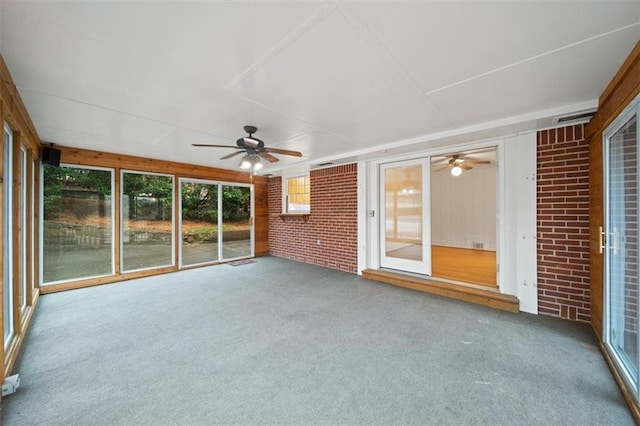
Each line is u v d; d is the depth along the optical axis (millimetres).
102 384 1962
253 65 1917
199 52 1758
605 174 2258
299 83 2182
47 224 4152
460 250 6902
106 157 4613
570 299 3004
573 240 2977
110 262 4715
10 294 2484
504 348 2416
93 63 1879
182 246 5664
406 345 2488
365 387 1915
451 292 3779
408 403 1755
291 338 2639
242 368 2152
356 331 2777
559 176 3051
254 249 6977
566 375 2018
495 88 2281
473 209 7172
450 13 1417
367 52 1769
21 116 2557
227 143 4012
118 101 2502
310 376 2043
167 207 5461
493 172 6871
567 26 1516
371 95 2406
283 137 3707
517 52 1771
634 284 1921
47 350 2432
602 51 1750
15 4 1313
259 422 1610
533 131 3199
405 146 3955
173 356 2332
